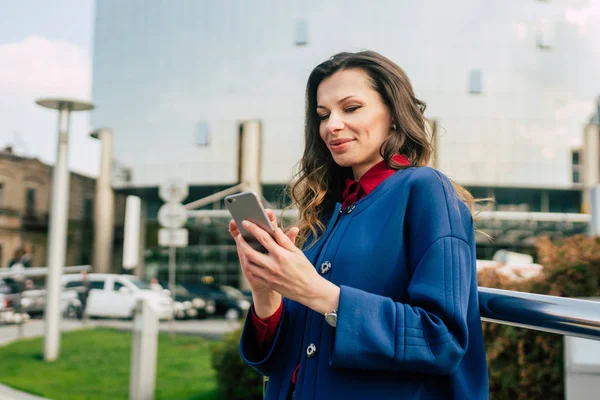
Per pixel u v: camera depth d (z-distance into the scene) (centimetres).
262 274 99
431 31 2789
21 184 3378
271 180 2852
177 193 1070
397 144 120
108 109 3119
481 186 2773
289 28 2878
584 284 287
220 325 1636
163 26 3050
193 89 2984
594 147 2842
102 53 3164
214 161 2947
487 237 132
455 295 97
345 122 122
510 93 2811
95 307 1697
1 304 1493
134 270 3225
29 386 685
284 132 2862
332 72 125
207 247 3131
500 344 273
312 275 97
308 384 108
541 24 2856
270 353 123
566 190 2884
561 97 2853
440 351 94
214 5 2977
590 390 206
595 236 306
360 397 101
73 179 3584
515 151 2794
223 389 556
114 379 737
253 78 2916
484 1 2814
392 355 94
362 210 114
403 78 124
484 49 2806
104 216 3108
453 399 103
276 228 101
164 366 812
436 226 103
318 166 146
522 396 269
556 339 261
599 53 2903
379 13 2797
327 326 109
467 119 2777
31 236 3406
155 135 3028
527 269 331
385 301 98
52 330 904
